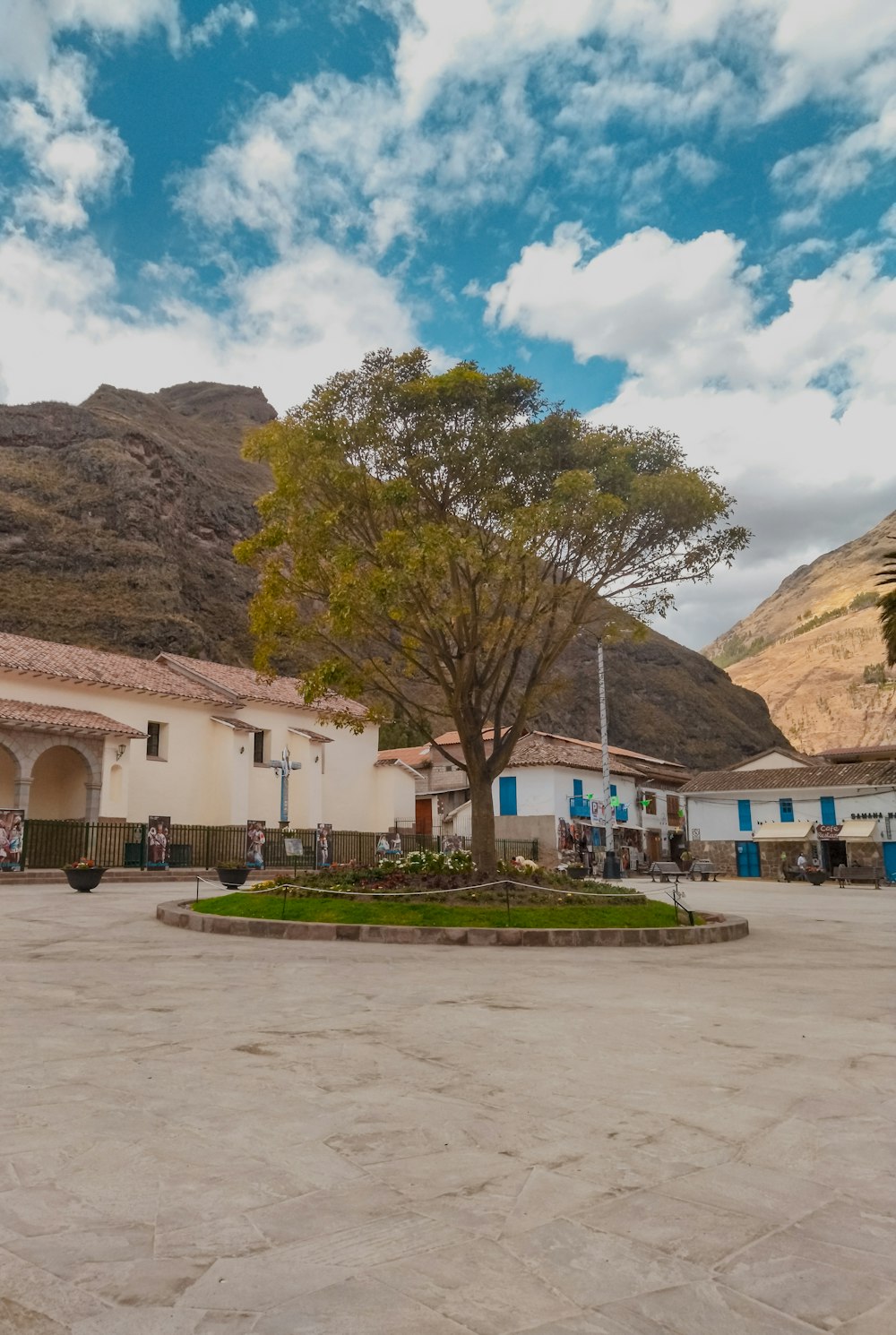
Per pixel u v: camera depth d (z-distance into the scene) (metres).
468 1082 4.88
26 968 9.08
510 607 16.11
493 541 14.94
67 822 29.58
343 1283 2.63
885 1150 3.90
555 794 41.62
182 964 9.53
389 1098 4.55
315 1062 5.26
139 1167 3.54
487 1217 3.12
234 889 23.20
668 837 51.56
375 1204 3.21
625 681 120.81
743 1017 6.97
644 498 14.60
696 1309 2.53
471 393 14.98
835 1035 6.30
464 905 13.67
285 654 16.38
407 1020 6.62
